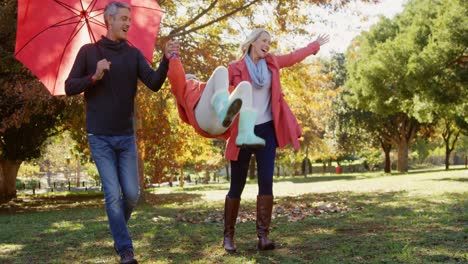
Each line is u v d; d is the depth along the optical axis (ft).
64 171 204.03
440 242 14.65
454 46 66.18
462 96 68.95
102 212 37.58
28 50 13.84
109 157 12.89
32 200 78.79
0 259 15.55
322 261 12.94
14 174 86.12
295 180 116.47
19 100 46.44
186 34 50.67
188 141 60.23
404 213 22.34
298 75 52.95
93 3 13.89
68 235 20.56
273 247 15.03
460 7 66.39
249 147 13.80
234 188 15.34
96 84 12.82
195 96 14.44
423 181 62.13
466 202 26.61
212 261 13.70
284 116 15.42
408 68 73.61
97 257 15.19
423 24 80.69
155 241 17.67
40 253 16.46
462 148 223.30
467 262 12.07
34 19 13.61
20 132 67.41
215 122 13.91
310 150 147.33
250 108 13.78
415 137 152.25
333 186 61.93
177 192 78.13
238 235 18.25
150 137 51.57
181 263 13.66
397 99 90.43
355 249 14.29
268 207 15.05
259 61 15.46
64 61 14.20
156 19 14.83
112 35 13.10
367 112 143.84
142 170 51.29
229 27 52.49
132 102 13.26
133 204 13.52
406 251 13.41
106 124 12.82
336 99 151.33
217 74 13.65
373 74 85.35
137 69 13.17
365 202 30.35
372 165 218.18
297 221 21.30
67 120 68.64
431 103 73.82
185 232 19.65
